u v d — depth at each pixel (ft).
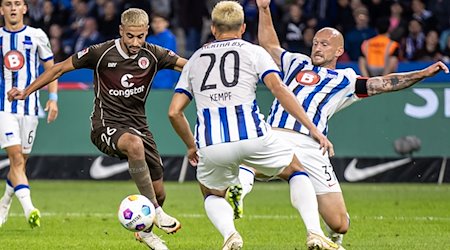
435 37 172.76
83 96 152.56
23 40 95.55
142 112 79.66
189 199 124.47
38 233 90.38
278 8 187.32
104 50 77.51
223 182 69.36
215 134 66.49
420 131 148.25
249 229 93.71
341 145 149.28
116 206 115.85
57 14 194.59
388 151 148.77
